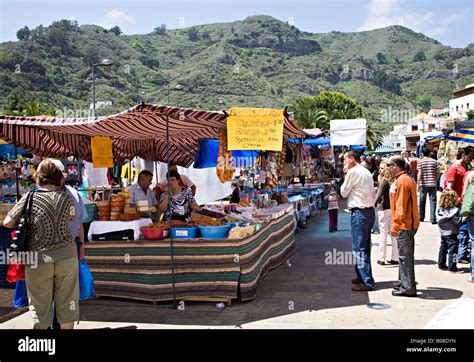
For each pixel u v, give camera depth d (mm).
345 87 148250
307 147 16219
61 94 73312
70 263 4402
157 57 141375
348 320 5156
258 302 5969
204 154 10852
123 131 7219
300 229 12648
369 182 6344
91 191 10297
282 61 154375
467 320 1654
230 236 5996
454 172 8047
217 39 173500
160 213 6949
